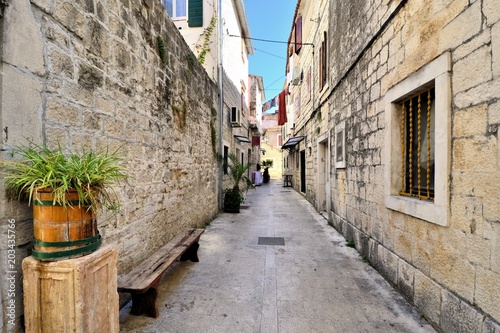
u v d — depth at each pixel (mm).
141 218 3031
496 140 1655
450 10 2039
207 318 2342
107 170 1676
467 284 1881
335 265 3561
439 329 2152
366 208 3781
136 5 2936
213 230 5473
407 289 2645
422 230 2416
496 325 1625
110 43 2438
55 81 1774
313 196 8500
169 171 3891
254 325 2244
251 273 3289
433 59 2242
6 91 1415
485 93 1731
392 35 2980
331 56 5957
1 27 1400
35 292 1431
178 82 4270
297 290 2857
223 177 8055
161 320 2307
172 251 2996
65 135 1873
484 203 1740
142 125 3059
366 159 3775
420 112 2693
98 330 1587
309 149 9297
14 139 1463
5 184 1419
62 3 1837
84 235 1538
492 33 1679
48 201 1438
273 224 6031
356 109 4184
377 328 2205
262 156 28625
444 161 2088
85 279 1463
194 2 7098
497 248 1644
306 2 9141
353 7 4336
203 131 5840
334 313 2426
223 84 7957
